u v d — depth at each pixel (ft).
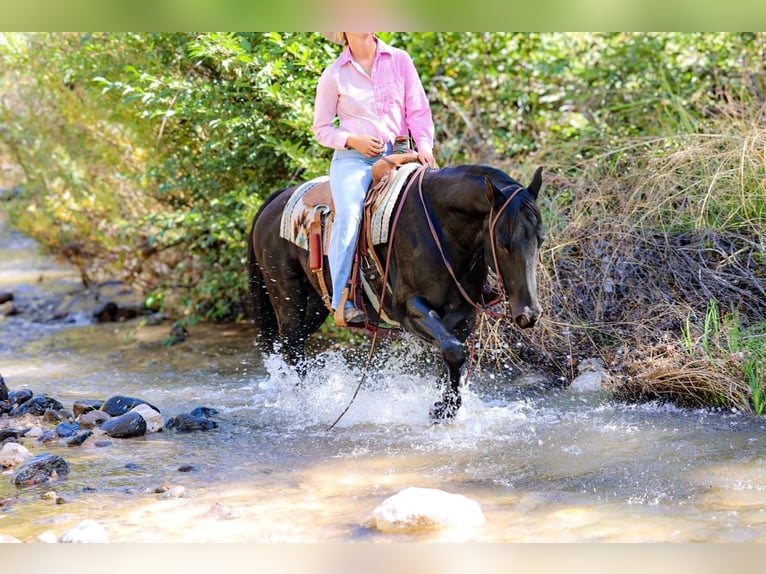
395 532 11.62
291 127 22.70
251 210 22.72
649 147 22.44
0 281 36.37
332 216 16.57
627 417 16.62
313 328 18.90
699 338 17.95
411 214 15.30
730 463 13.73
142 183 26.96
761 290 18.76
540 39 26.86
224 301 27.20
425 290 15.30
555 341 19.94
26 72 28.50
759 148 20.67
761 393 16.60
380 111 16.19
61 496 13.32
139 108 23.89
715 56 25.90
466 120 24.61
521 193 14.02
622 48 26.30
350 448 15.37
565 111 26.48
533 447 14.98
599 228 20.42
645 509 12.08
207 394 19.85
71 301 31.91
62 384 21.17
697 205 20.44
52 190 30.86
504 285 14.10
